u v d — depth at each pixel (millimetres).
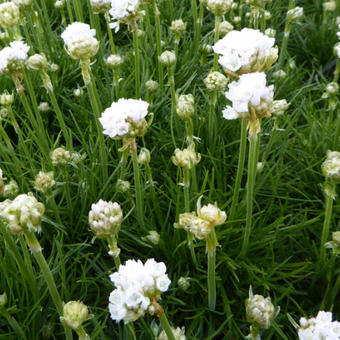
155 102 389
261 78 192
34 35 433
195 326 258
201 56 440
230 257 284
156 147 359
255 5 343
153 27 497
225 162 334
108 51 471
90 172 309
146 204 309
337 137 337
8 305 247
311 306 274
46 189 267
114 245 193
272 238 277
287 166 349
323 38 489
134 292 144
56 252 295
